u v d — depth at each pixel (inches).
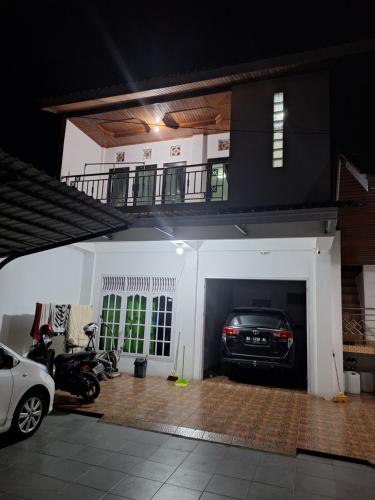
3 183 125.4
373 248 347.3
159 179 417.1
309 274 319.0
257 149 293.7
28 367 186.2
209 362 366.9
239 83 312.8
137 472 153.1
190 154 414.3
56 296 346.3
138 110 367.2
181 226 243.1
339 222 292.7
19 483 139.1
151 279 365.1
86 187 412.8
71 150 394.9
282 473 158.6
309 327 311.4
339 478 155.9
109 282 379.6
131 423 211.5
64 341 330.6
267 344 310.7
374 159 217.3
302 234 235.6
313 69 291.3
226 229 251.3
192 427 207.3
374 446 188.7
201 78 312.7
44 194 140.8
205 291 351.6
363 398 299.4
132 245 373.4
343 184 252.1
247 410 246.1
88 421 214.7
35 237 195.2
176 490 139.8
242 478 152.3
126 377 336.8
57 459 161.6
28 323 310.5
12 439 180.4
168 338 351.9
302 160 279.7
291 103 292.2
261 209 227.5
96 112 370.6
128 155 439.2
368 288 395.9
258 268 334.3
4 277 286.7
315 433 206.4
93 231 192.7
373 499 139.4
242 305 452.8
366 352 324.5
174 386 307.4
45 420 213.2
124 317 368.8
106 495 133.7
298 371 379.2
